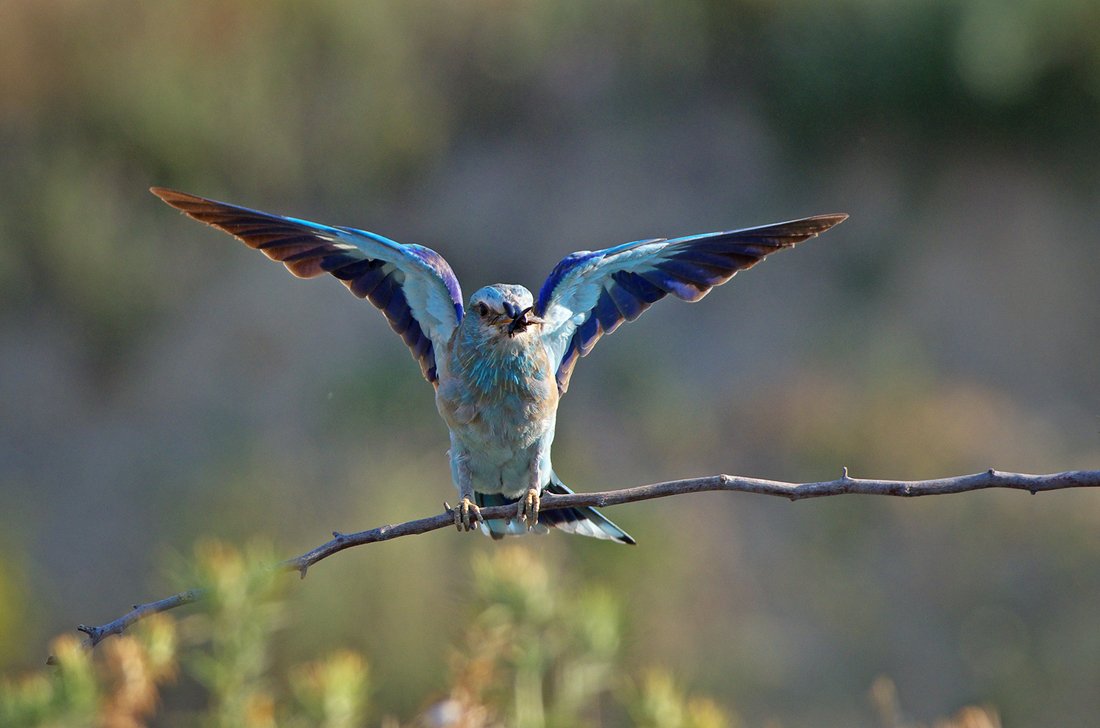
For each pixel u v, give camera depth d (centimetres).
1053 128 1920
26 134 1886
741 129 1967
